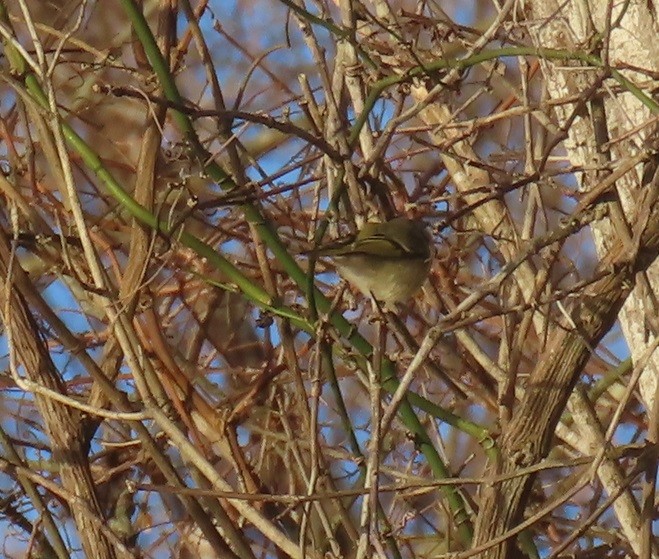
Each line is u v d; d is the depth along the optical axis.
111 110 12.07
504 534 6.70
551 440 7.34
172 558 10.45
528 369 10.40
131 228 9.57
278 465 10.78
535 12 8.98
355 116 9.41
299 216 10.70
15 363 7.79
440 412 8.33
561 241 7.28
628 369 10.62
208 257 8.77
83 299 9.76
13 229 8.59
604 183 6.82
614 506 8.45
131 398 10.31
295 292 11.42
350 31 8.82
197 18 9.88
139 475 10.45
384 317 8.42
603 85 7.74
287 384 10.85
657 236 7.13
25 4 7.77
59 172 9.09
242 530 9.27
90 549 8.42
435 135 10.52
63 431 8.66
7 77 8.13
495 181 10.00
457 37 9.98
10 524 9.88
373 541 6.33
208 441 9.84
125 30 12.07
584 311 7.23
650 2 8.44
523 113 8.29
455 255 10.71
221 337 11.92
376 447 6.52
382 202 9.67
